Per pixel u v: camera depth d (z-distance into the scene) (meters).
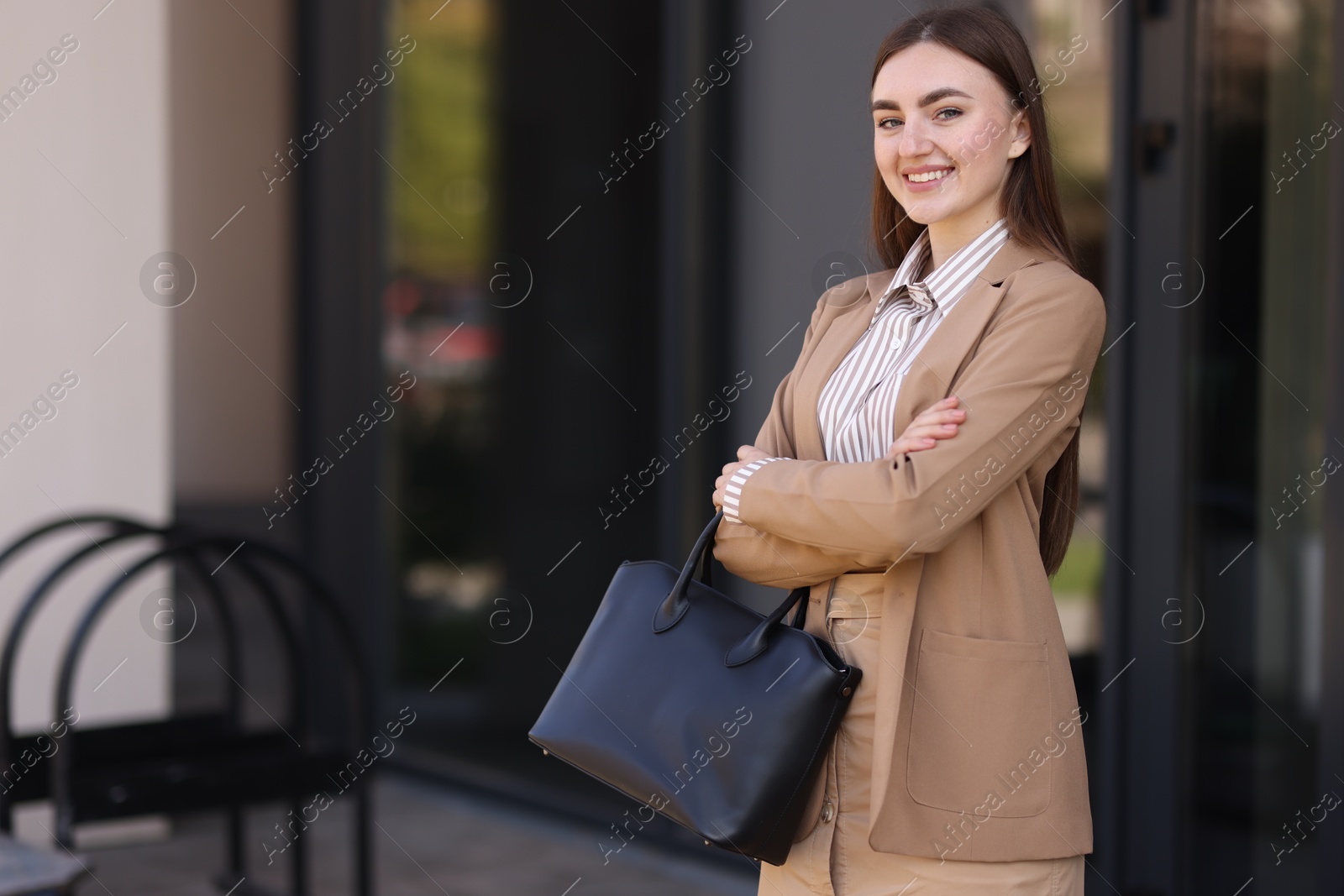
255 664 5.69
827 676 1.80
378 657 5.70
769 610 4.10
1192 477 3.28
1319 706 3.06
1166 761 3.31
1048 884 1.81
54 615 4.69
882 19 3.70
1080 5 3.35
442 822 5.14
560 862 4.63
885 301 2.04
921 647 1.81
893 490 1.75
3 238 4.61
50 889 2.66
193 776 3.48
